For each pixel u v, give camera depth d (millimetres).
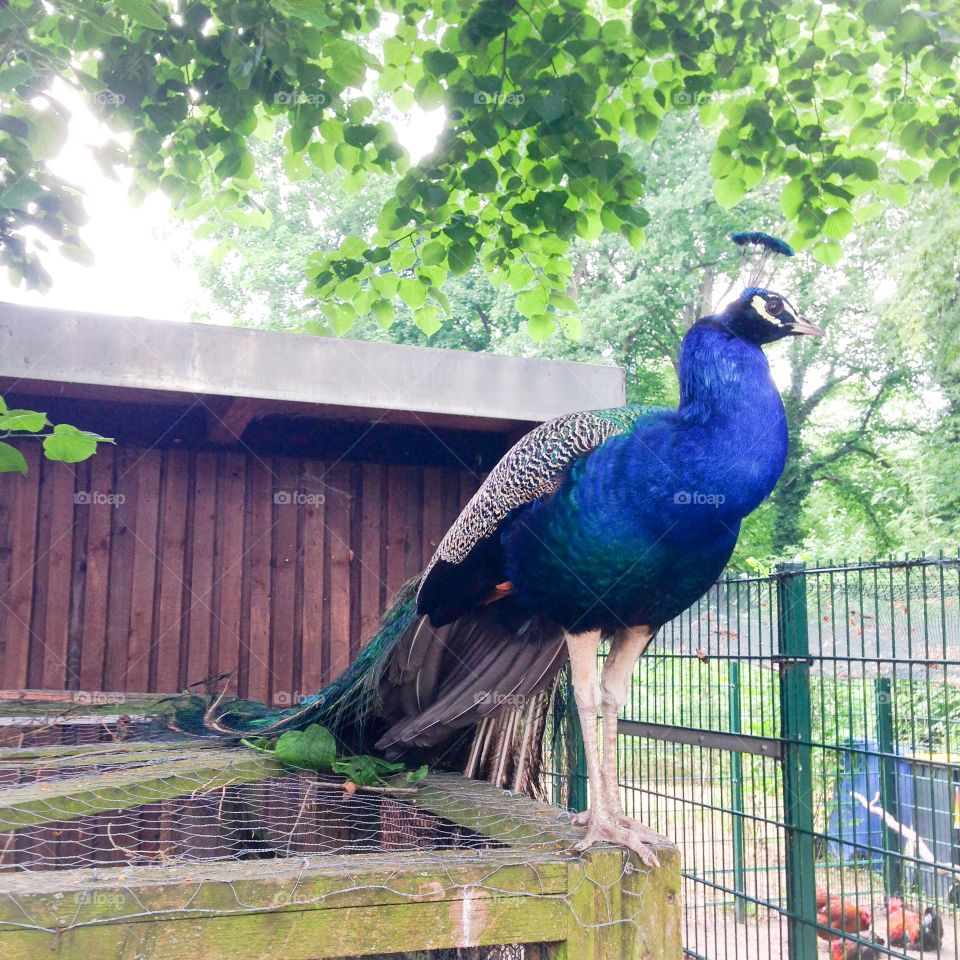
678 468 3014
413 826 3189
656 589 3070
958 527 18031
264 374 4500
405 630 3803
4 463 2781
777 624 4406
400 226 4539
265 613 5508
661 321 21609
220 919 1989
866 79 4738
